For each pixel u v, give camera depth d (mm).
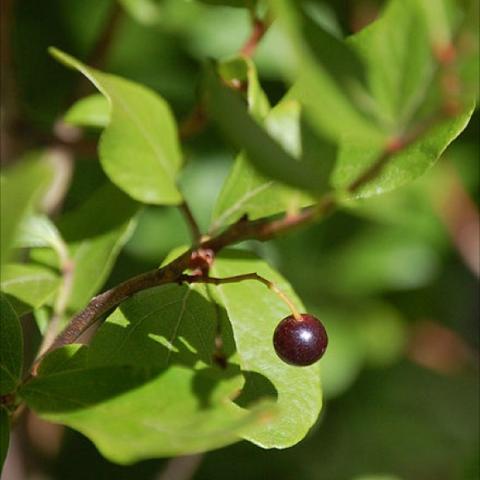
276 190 355
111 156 350
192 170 568
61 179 491
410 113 311
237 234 340
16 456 561
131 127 352
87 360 351
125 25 564
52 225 391
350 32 510
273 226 334
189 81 572
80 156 501
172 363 355
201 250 343
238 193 356
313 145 331
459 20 310
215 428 315
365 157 359
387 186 360
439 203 569
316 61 306
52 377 332
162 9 506
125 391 326
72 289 387
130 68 572
